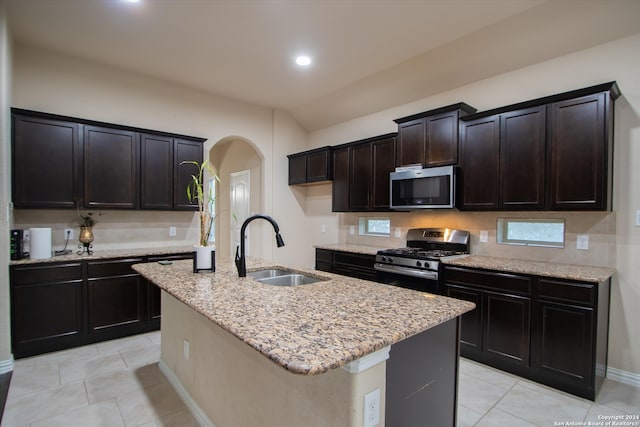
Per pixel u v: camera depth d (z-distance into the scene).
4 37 2.59
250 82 4.12
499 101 3.28
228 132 4.64
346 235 4.82
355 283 1.94
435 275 3.03
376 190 4.03
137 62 3.60
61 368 2.71
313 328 1.17
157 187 3.77
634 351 2.51
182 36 3.07
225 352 1.77
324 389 1.15
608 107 2.39
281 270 2.48
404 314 1.35
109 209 3.50
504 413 2.16
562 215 2.87
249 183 5.69
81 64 3.53
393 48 3.25
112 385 2.46
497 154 2.96
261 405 1.48
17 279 2.83
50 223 3.40
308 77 3.95
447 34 2.99
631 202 2.53
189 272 2.24
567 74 2.84
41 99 3.31
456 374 1.64
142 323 3.46
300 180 5.04
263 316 1.30
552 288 2.41
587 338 2.26
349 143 4.34
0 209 2.62
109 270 3.28
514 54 3.02
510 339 2.62
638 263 2.50
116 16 2.77
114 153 3.49
